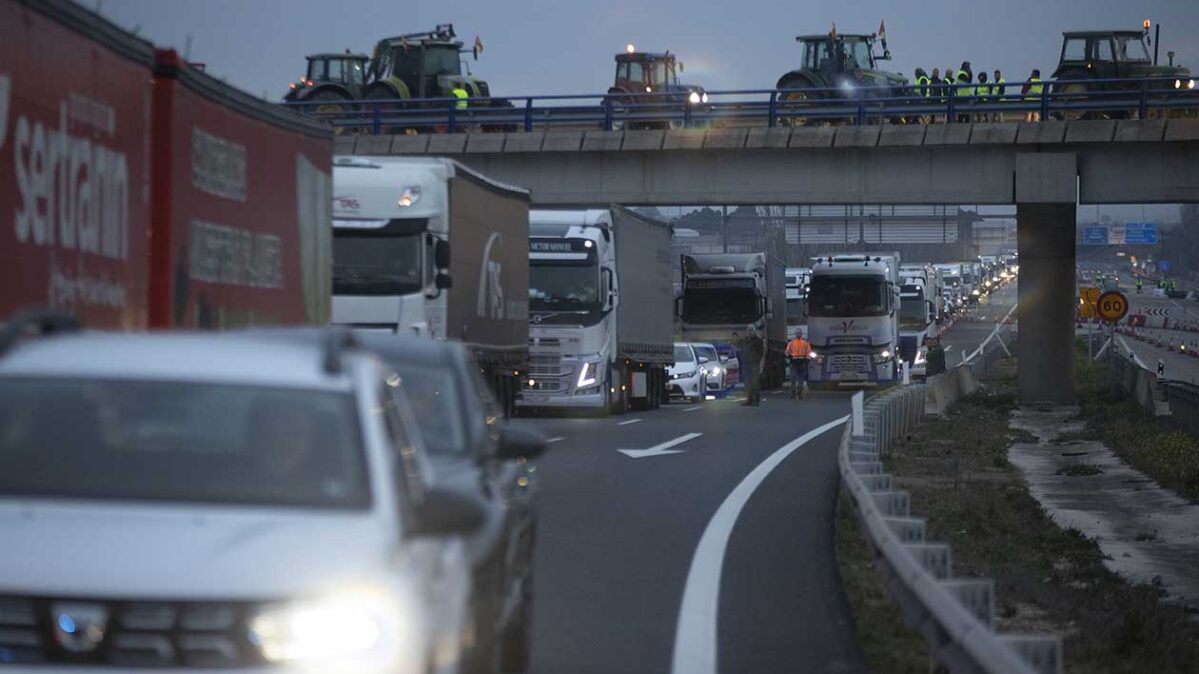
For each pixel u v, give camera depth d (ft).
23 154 120.78
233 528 62.95
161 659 59.31
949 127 494.59
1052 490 284.41
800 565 152.66
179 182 152.87
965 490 254.68
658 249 508.12
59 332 77.82
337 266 272.10
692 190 511.40
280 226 187.42
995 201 496.64
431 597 65.87
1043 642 75.92
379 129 531.50
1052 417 485.56
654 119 514.68
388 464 69.87
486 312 321.11
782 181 506.89
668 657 108.06
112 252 139.54
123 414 69.56
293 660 59.77
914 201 500.74
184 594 59.57
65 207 128.88
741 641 114.21
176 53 150.30
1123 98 525.34
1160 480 286.87
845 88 503.20
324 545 62.69
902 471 281.13
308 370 73.51
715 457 282.15
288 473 67.51
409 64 548.31
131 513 63.41
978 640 74.69
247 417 70.08
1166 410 422.00
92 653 59.16
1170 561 201.36
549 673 102.17
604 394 423.23
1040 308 516.32
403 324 271.08
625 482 233.35
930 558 104.99
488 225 321.73
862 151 501.15
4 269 117.50
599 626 119.55
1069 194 490.49
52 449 67.62
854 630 118.93
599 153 515.50
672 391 570.87
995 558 180.04
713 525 183.32
